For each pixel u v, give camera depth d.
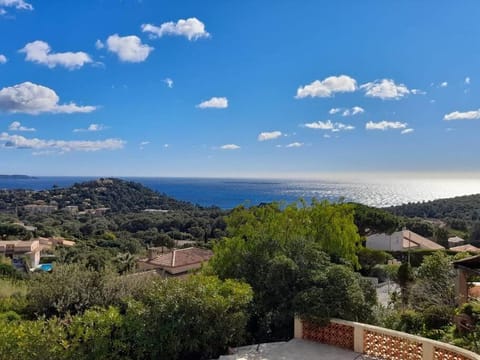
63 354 6.12
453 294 11.99
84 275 8.09
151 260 32.19
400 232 37.44
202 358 7.52
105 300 7.83
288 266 9.05
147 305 7.28
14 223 74.25
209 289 7.73
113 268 8.96
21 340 5.88
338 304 8.31
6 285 11.23
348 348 8.05
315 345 8.23
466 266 11.48
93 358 6.38
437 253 14.02
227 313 7.89
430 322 10.09
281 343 8.34
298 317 8.62
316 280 8.77
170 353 7.09
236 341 8.23
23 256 49.03
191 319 7.22
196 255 34.03
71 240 65.94
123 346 6.67
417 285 13.06
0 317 6.88
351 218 13.39
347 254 12.49
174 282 7.74
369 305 9.04
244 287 8.48
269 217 12.02
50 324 6.33
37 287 7.85
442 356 6.84
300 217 12.62
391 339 7.54
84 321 6.54
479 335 8.23
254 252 10.07
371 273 24.62
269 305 9.10
